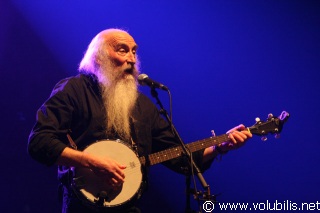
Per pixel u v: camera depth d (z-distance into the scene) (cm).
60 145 387
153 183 807
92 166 387
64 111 406
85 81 427
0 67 788
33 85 795
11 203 739
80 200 396
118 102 425
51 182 755
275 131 455
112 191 404
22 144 764
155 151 457
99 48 445
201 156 448
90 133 414
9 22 805
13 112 775
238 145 445
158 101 417
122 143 417
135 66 451
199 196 389
